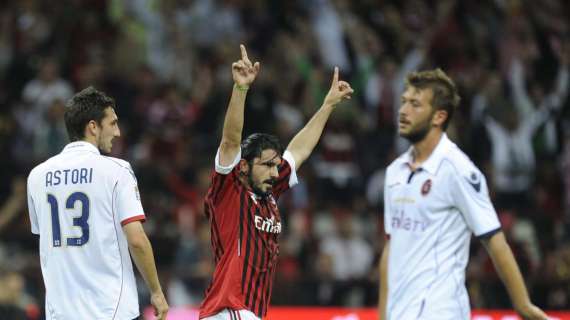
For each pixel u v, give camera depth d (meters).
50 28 58.06
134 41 58.03
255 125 52.91
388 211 25.39
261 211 23.70
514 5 66.69
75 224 22.69
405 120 25.00
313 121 26.17
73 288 22.62
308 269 46.38
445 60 62.94
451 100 25.02
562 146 57.78
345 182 53.41
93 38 58.16
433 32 64.19
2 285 37.88
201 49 59.88
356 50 60.97
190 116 54.56
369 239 49.50
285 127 53.00
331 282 44.06
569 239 51.03
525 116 59.47
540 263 48.84
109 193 22.69
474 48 63.94
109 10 60.38
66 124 23.42
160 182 49.16
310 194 51.97
